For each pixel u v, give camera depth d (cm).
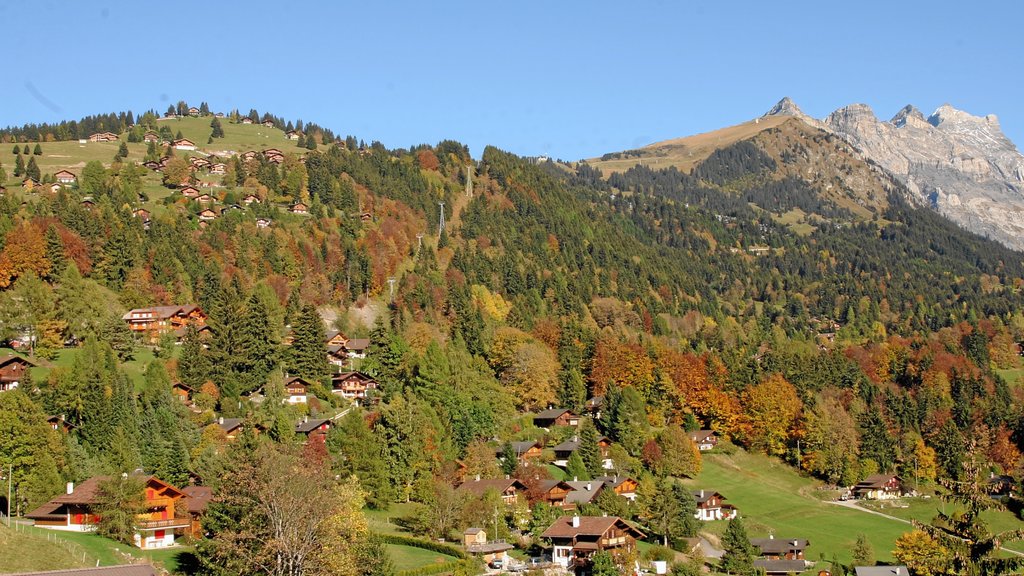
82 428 15938
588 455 19888
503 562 13600
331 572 10281
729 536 15475
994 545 7712
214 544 10600
